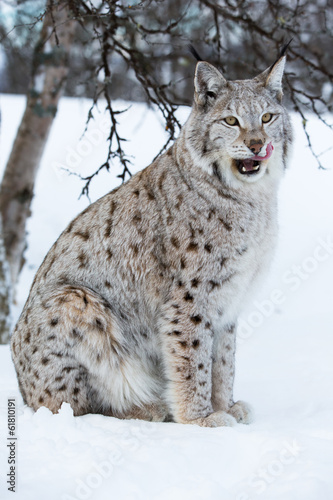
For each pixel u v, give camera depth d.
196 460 7.35
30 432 8.16
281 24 14.63
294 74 14.91
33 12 18.88
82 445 7.75
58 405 9.04
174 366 9.11
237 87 9.16
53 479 6.94
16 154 19.78
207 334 9.11
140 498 6.63
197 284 9.02
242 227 9.09
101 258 9.52
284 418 9.29
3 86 35.75
